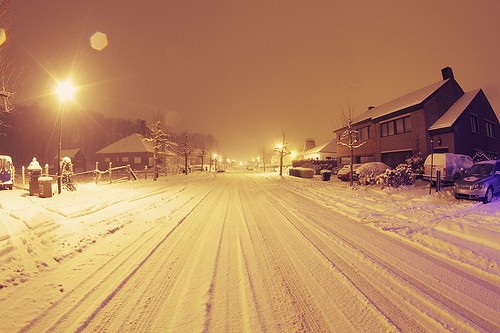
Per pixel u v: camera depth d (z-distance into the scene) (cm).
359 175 1961
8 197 1155
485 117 2369
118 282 392
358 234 673
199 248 555
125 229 700
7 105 971
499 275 430
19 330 277
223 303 339
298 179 2877
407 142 2331
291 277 418
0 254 475
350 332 282
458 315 316
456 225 720
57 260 468
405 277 421
